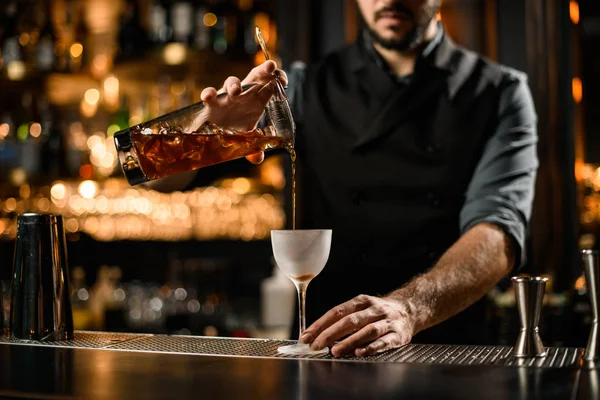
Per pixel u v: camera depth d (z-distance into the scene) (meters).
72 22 3.37
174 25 3.23
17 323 1.44
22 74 3.30
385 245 2.15
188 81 3.38
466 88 2.13
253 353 1.28
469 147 2.10
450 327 2.14
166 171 1.44
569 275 2.74
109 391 1.00
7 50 3.33
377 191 2.16
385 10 2.04
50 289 1.43
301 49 2.90
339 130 2.22
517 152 2.01
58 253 1.45
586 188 3.01
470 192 1.99
